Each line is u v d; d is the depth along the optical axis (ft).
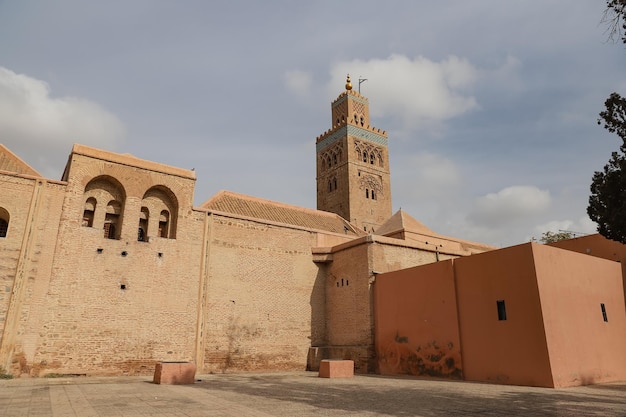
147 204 71.10
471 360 54.44
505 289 52.21
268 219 89.40
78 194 64.18
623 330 59.67
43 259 59.36
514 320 50.49
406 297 66.13
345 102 208.74
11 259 57.52
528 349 48.37
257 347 73.77
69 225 62.44
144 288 66.03
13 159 64.54
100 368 59.88
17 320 55.67
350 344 74.90
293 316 78.89
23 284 57.16
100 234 64.90
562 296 51.52
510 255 52.42
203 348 68.33
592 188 49.37
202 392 39.70
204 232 73.77
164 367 48.75
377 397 36.17
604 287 59.31
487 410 29.07
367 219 188.34
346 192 189.26
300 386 45.96
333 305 80.94
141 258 67.05
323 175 207.41
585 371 50.29
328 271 84.23
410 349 63.67
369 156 200.64
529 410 29.09
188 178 74.28
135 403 31.83
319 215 106.42
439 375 58.23
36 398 34.78
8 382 49.29
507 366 50.06
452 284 58.90
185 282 69.82
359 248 77.15
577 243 73.05
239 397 35.96
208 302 70.90
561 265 53.26
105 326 61.62
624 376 56.90
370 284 72.95
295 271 81.51
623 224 46.14
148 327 64.85
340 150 199.00
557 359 47.03
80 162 65.46
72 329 59.16
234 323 72.54
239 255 76.23
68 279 60.49
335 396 36.83
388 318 68.85
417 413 27.66
